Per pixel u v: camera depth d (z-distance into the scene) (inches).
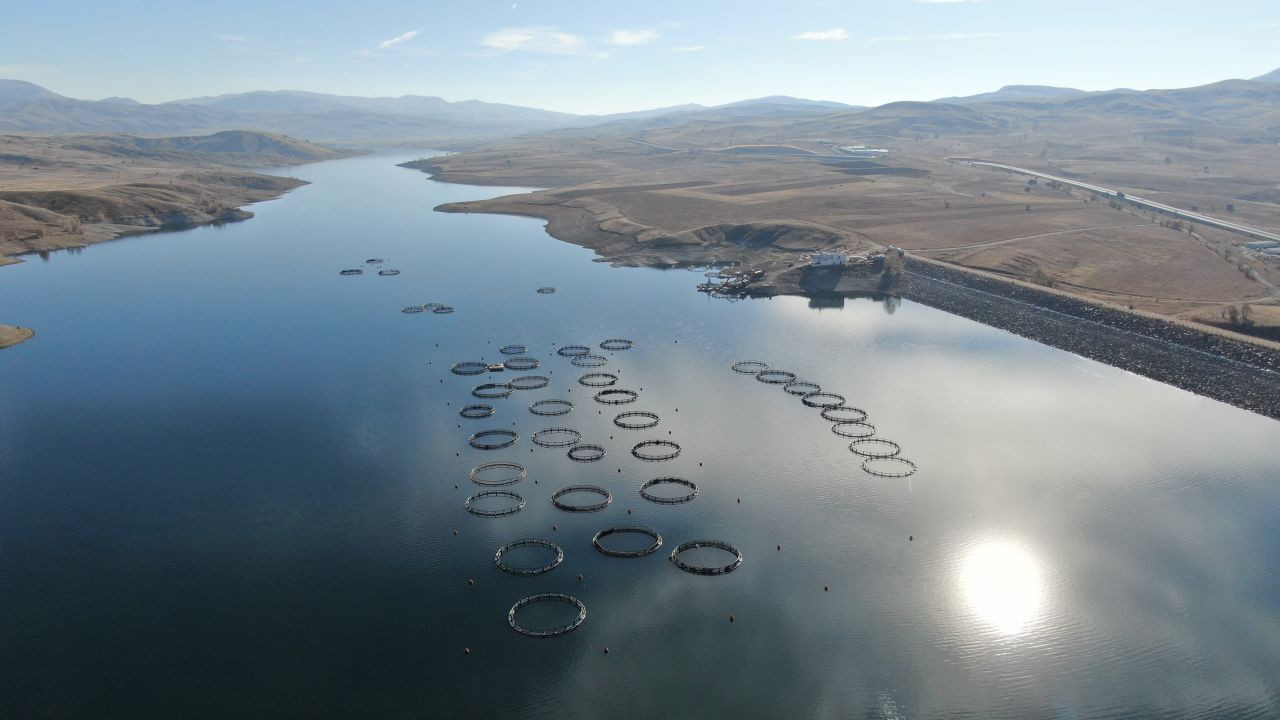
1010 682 4033.0
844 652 4215.1
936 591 4731.8
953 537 5295.3
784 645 4254.4
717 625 4399.6
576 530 5339.6
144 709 3794.3
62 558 5009.8
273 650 4190.5
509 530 5324.8
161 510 5595.5
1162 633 4409.5
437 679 3986.2
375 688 3924.7
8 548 5123.0
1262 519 5556.1
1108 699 3929.6
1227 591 4773.6
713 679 3996.1
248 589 4699.8
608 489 5895.7
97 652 4180.6
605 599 4611.2
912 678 4040.4
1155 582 4857.3
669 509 5615.2
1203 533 5393.7
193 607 4537.4
